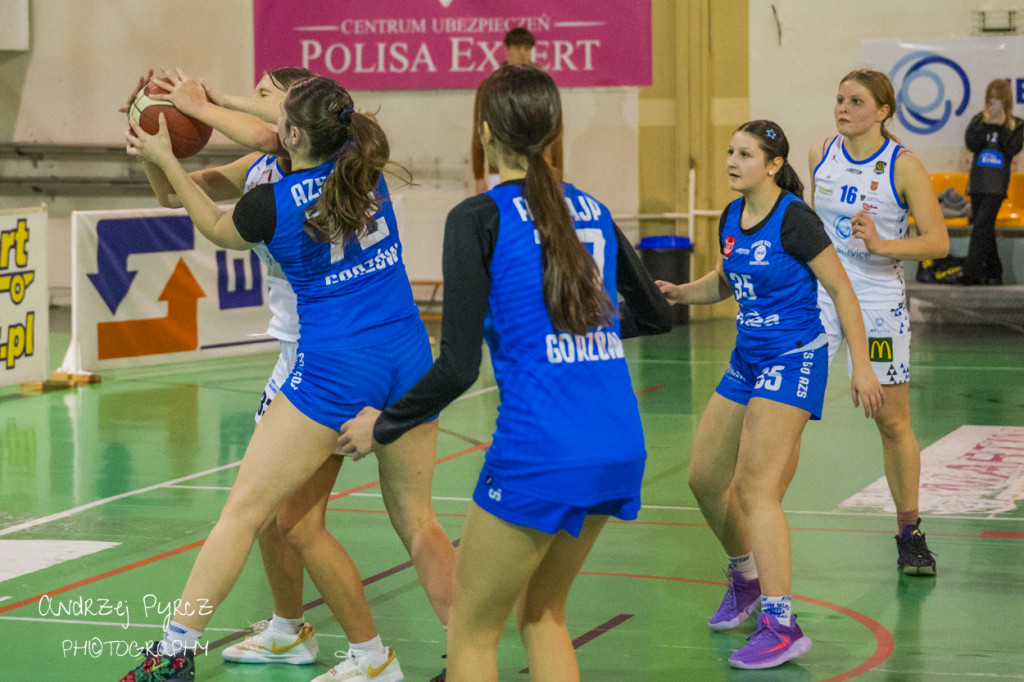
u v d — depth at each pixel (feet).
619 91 64.13
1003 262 61.82
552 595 14.19
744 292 19.08
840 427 38.29
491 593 13.43
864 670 18.16
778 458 18.56
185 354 50.78
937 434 36.47
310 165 16.22
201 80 17.54
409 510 17.07
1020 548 24.97
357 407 16.20
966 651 18.97
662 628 20.27
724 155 64.08
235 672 18.47
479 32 64.69
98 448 35.45
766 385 18.58
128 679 15.58
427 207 66.59
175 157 17.20
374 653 17.62
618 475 13.24
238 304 52.42
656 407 41.39
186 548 25.21
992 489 29.89
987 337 57.41
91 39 68.80
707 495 19.76
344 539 25.96
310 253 16.01
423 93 65.92
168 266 49.85
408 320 16.84
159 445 35.86
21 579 23.07
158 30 68.03
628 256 14.71
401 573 23.48
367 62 65.98
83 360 47.50
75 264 46.98
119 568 23.80
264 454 16.02
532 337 13.08
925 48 61.26
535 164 13.20
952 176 61.82
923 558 23.20
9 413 40.88
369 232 15.97
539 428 12.94
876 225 23.56
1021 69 60.34
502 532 13.14
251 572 23.79
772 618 18.47
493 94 13.17
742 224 19.08
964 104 61.21
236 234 16.02
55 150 69.77
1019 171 61.72
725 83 63.67
